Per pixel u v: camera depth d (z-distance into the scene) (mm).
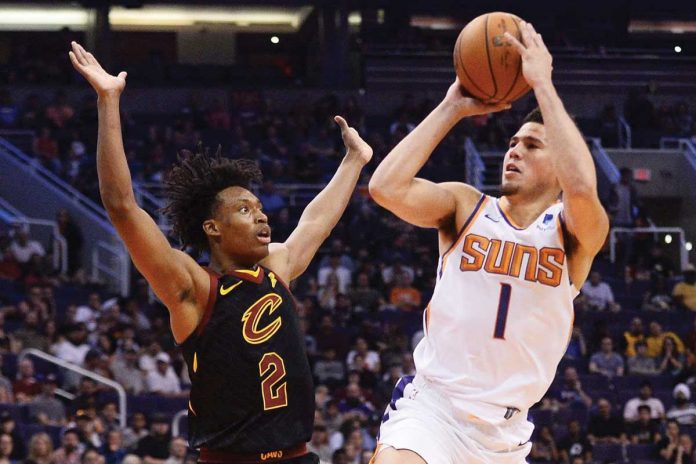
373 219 23156
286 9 34312
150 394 16531
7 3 32938
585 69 31172
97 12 31406
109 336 18016
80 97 29188
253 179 5363
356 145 5996
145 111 29562
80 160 25375
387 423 5676
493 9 34438
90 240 23516
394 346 18359
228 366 5020
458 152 26312
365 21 33875
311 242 5707
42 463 13578
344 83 31359
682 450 16266
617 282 22766
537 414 17188
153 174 24750
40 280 20672
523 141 5656
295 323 5219
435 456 5441
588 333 20594
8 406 15203
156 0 32750
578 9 34844
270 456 5035
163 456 14203
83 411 15195
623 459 16469
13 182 24484
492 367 5488
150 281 4930
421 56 30609
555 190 5633
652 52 33969
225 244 5203
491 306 5484
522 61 5324
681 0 34906
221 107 27844
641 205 24859
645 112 29406
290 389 5109
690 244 27359
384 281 21297
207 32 36500
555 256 5492
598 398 18266
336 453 14281
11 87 28938
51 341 17359
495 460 5570
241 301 5090
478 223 5602
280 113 28750
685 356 19625
